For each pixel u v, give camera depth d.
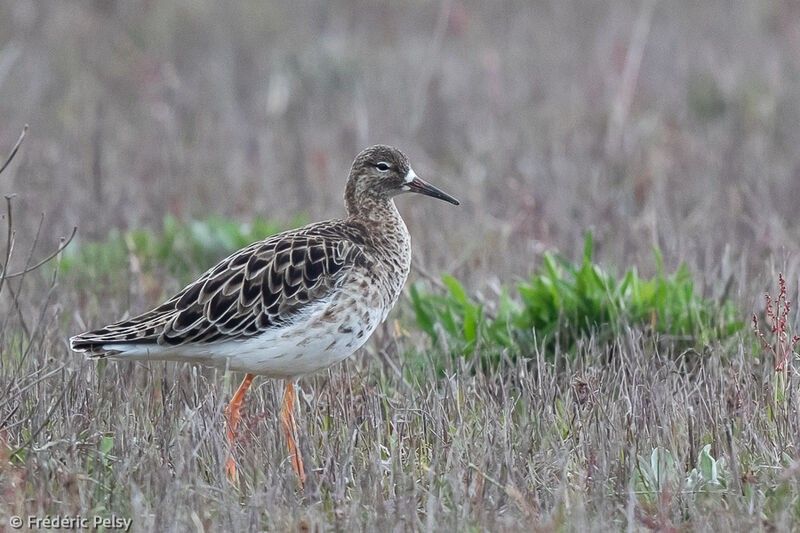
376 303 10.40
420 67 25.19
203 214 17.59
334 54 25.88
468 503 8.56
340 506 8.65
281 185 19.06
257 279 9.98
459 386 10.70
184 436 9.43
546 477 9.10
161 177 19.12
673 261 14.15
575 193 17.80
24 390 9.73
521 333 12.12
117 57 26.47
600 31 27.42
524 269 14.52
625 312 12.02
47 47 27.11
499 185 18.48
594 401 10.08
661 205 16.45
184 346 9.91
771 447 9.49
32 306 13.27
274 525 8.41
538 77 25.05
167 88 23.19
